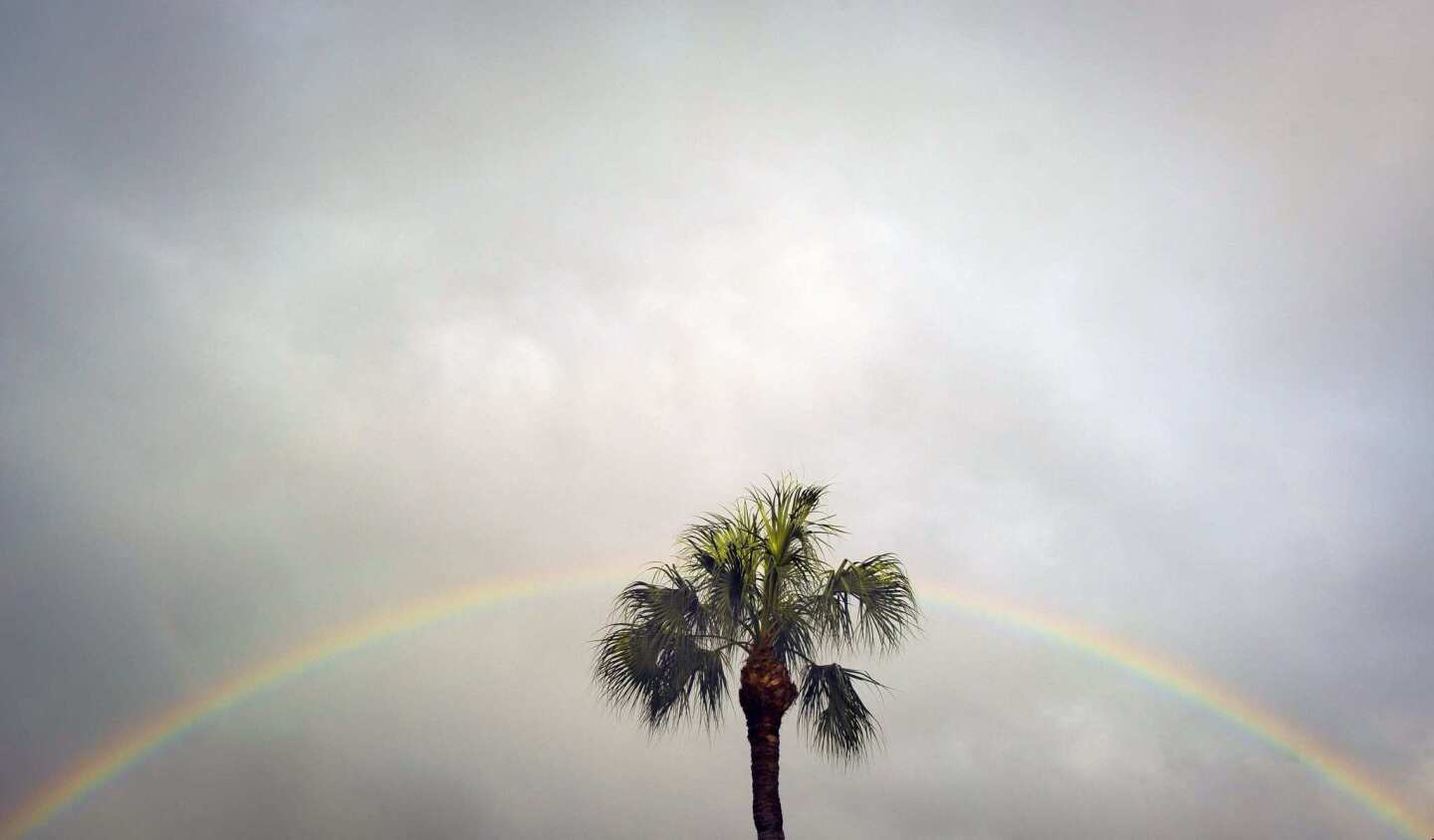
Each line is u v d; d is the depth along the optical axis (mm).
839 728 24312
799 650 24766
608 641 24594
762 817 22828
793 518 24797
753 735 23562
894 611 24359
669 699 24469
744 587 24203
